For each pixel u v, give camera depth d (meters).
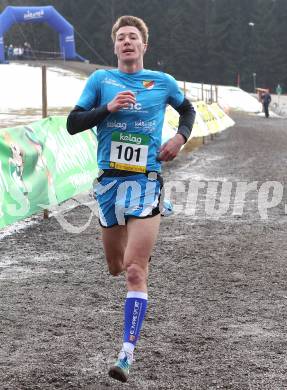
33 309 6.39
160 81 5.16
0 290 7.08
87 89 5.17
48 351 5.24
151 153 5.06
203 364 4.95
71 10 134.50
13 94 44.81
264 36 135.50
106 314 6.25
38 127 10.79
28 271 7.93
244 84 135.12
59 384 4.59
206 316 6.16
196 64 135.00
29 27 127.19
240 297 6.79
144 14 134.50
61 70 68.44
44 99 11.87
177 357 5.10
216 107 34.03
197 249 9.02
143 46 5.24
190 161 20.81
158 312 6.27
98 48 131.62
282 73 135.62
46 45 126.62
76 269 8.04
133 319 4.66
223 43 136.88
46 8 74.88
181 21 133.88
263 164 19.62
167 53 133.88
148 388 4.52
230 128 37.81
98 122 4.92
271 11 136.62
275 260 8.38
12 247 9.22
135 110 4.98
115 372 4.38
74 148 12.20
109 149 5.05
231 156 22.33
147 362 4.99
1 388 4.50
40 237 9.92
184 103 5.35
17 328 5.81
